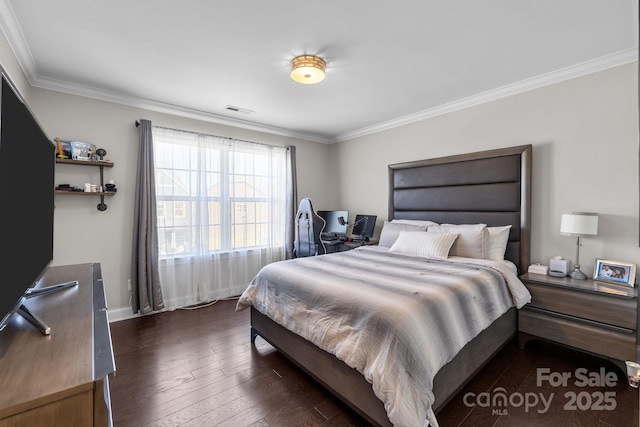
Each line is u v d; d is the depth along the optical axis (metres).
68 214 2.76
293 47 2.13
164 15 1.76
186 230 3.46
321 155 4.95
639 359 2.12
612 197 2.34
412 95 3.07
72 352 0.84
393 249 3.07
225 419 1.64
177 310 3.33
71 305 1.21
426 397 1.30
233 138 3.89
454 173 3.23
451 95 3.08
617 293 2.00
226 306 3.46
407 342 1.36
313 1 1.65
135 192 3.07
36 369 0.75
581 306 2.16
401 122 3.86
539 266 2.60
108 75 2.56
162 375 2.05
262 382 1.98
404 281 1.94
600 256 2.39
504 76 2.64
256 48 2.14
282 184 4.36
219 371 2.11
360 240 4.07
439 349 1.47
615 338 2.00
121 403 1.76
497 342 2.18
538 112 2.71
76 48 2.12
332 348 1.64
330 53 2.22
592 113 2.42
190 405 1.75
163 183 3.29
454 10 1.73
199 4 1.66
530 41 2.07
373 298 1.63
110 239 2.98
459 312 1.71
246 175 3.99
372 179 4.32
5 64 1.85
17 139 1.03
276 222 4.30
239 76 2.60
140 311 3.07
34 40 2.01
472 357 1.85
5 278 0.90
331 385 1.72
